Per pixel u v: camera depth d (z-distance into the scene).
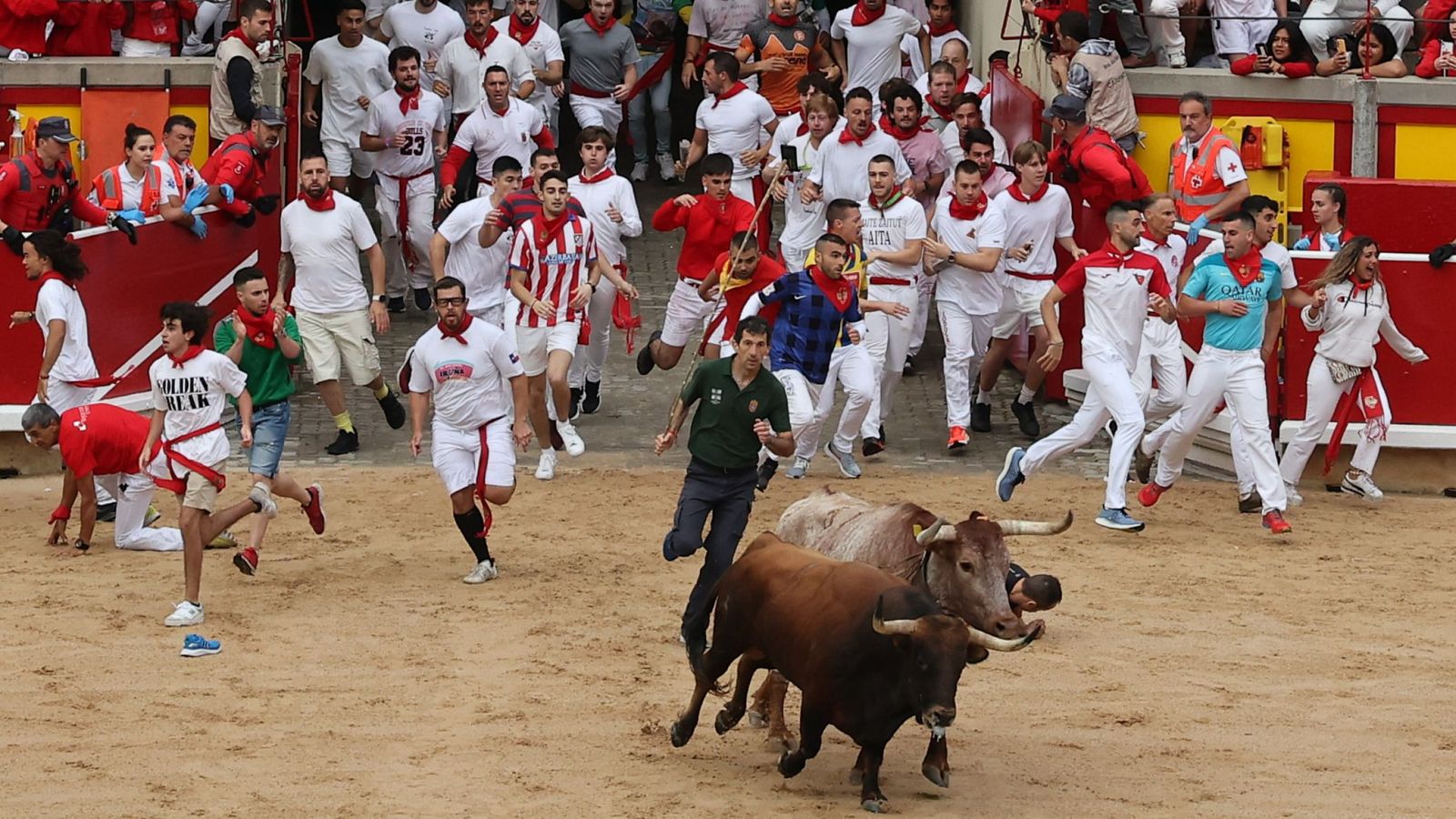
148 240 31.19
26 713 18.88
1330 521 28.05
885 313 29.00
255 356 23.80
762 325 20.16
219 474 22.41
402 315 38.28
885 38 40.31
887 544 16.92
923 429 32.97
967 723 18.89
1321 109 36.22
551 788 16.69
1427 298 29.94
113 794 16.47
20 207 29.64
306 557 25.41
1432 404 30.22
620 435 32.12
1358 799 16.56
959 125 35.41
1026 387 32.25
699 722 18.91
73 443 24.84
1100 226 33.34
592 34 41.59
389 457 31.05
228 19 39.16
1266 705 19.52
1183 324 30.64
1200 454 31.00
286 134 37.00
